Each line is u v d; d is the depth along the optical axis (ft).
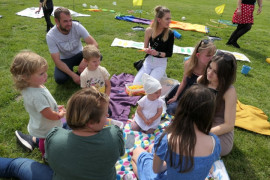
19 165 7.02
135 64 14.39
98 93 5.22
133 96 12.68
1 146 8.71
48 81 13.65
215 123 8.25
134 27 24.90
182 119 5.08
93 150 5.02
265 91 14.64
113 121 9.52
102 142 5.09
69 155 5.01
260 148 9.76
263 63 18.94
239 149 9.62
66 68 12.57
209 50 9.44
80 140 5.00
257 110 12.19
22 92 6.93
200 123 5.01
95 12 31.27
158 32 12.91
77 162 5.03
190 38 23.59
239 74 16.62
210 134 5.44
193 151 4.84
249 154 9.39
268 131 10.67
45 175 6.74
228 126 7.80
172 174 5.47
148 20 28.78
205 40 9.80
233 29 29.04
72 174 5.12
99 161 5.16
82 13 30.01
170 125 5.41
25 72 6.43
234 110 7.73
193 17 34.42
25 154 8.52
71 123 5.00
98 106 4.99
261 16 42.16
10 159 7.24
